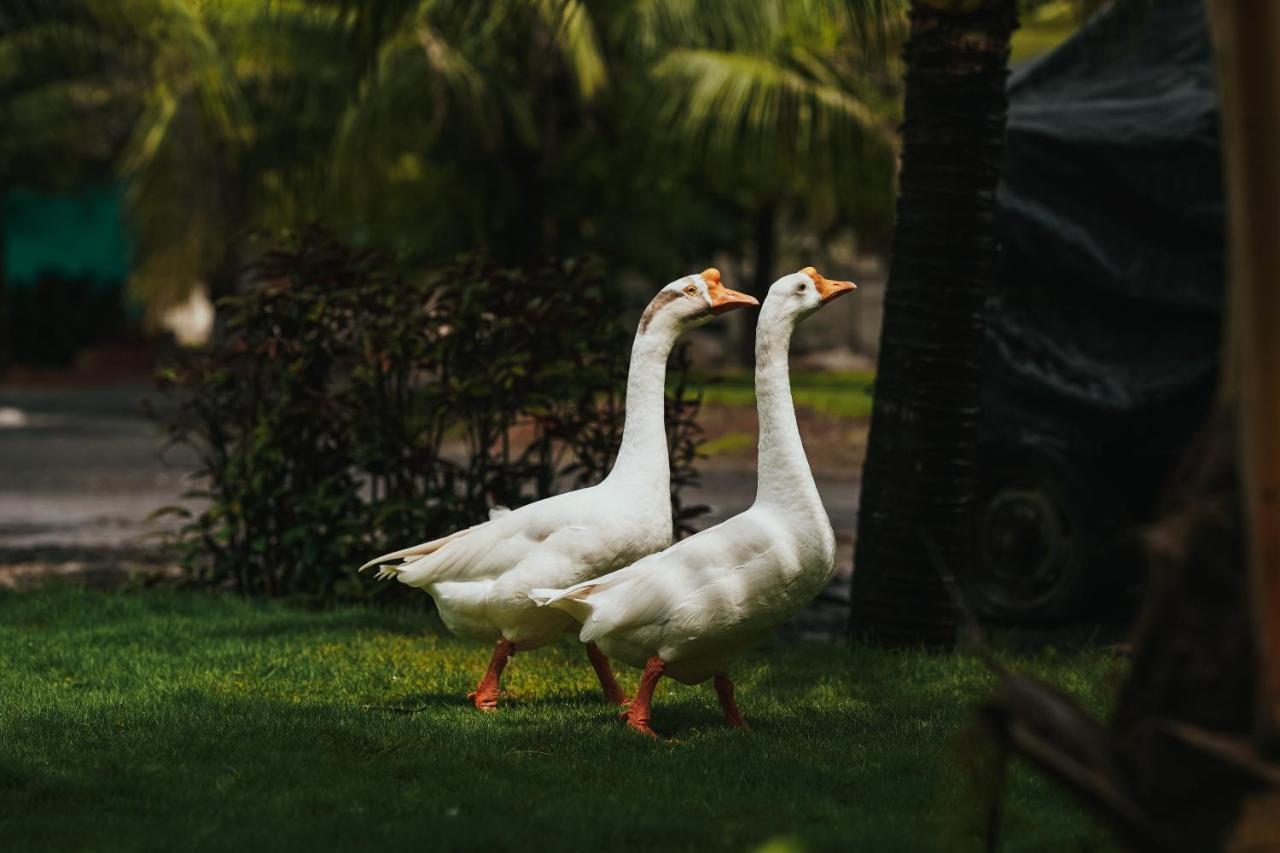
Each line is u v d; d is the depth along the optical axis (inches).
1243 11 129.9
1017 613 413.1
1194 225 392.2
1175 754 138.6
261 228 425.4
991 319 415.8
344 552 400.5
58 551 531.5
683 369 385.4
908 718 271.6
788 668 324.5
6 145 1423.5
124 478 764.0
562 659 333.7
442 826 190.2
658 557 250.5
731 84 837.2
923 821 199.6
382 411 400.2
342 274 408.5
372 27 440.1
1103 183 402.6
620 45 894.4
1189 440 393.1
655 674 252.2
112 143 1461.6
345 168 868.0
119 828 195.3
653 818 197.0
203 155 843.4
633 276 1181.1
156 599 401.7
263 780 220.2
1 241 1676.9
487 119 896.9
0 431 1013.8
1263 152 130.8
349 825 194.9
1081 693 287.7
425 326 394.3
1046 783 222.5
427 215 1025.5
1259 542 133.3
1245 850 134.8
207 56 675.4
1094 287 402.6
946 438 354.0
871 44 496.4
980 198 353.1
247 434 419.5
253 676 306.0
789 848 145.9
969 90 348.8
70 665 315.6
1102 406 395.9
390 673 310.2
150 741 242.4
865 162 893.2
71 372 1624.0
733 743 246.5
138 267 941.2
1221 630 140.0
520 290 388.8
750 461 833.5
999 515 417.7
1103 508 400.8
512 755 235.6
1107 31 420.8
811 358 1617.9
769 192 1154.0
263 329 413.4
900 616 354.9
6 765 220.7
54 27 890.7
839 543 563.5
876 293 1669.5
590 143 983.0
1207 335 390.3
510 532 271.6
